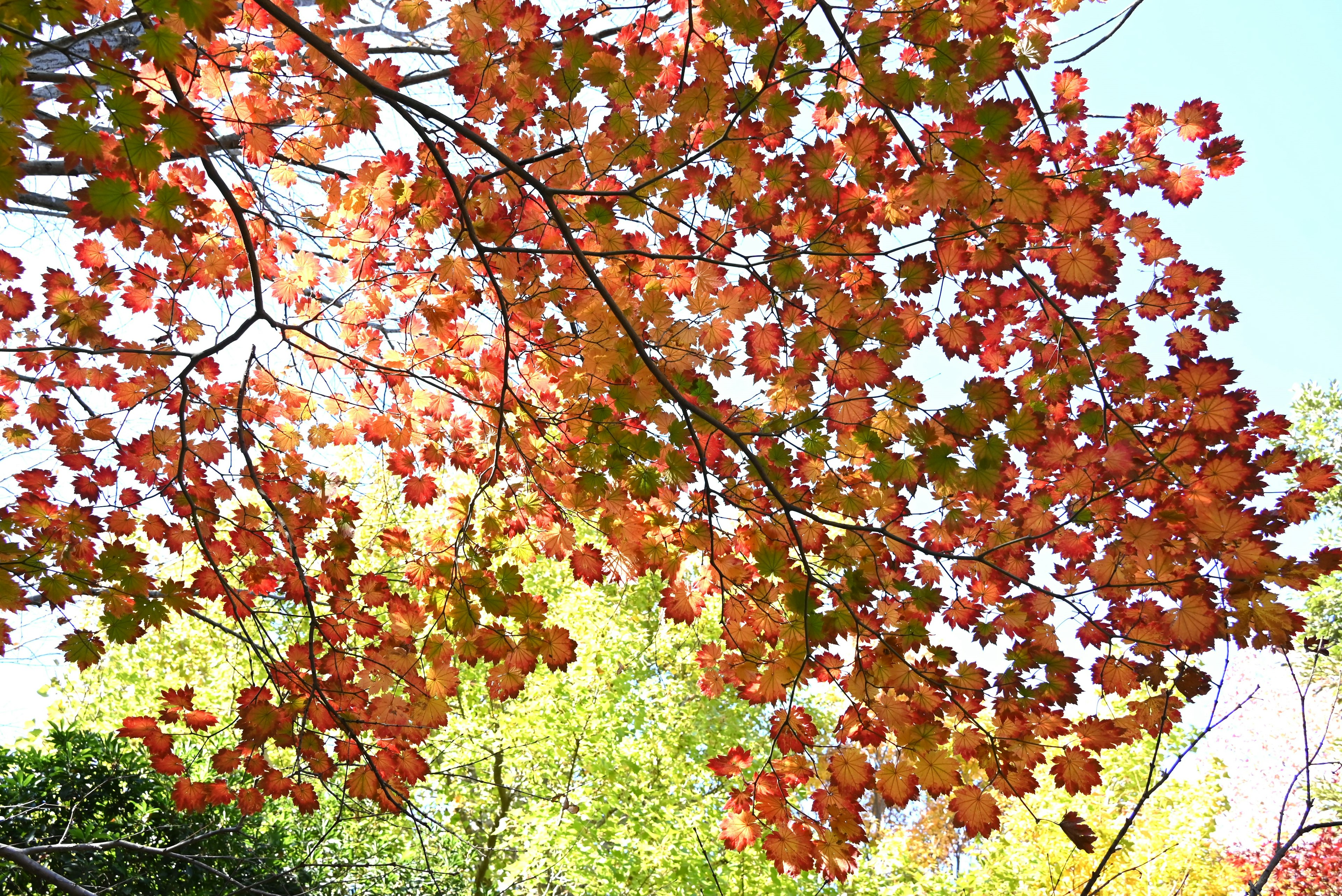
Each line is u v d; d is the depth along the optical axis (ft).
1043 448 11.17
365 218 12.10
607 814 33.42
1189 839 29.99
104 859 20.61
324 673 12.21
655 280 11.78
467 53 10.51
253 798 12.41
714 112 10.14
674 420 10.80
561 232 9.13
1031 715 10.48
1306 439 41.37
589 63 9.76
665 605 12.00
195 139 7.57
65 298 11.71
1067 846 30.94
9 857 12.55
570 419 12.02
